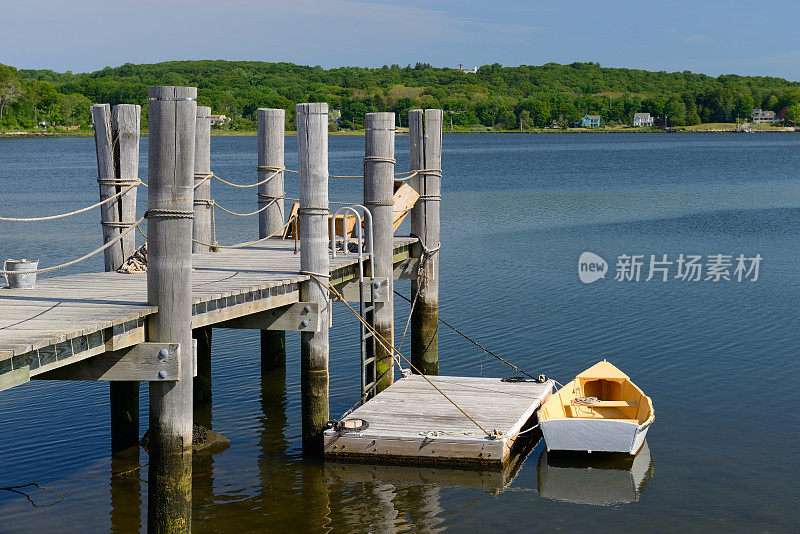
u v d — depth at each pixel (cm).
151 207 1071
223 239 3866
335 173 8725
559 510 1325
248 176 8231
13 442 1578
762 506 1328
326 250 1509
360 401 1691
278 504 1334
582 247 3791
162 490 1100
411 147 2028
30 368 955
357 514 1305
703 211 5306
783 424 1662
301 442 1598
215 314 1277
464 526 1272
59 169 9538
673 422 1686
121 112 1550
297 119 1480
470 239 4034
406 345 2312
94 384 1933
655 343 2234
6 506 1314
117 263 1590
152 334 1094
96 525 1258
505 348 2216
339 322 2503
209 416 1738
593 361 2092
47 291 1341
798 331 2333
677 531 1253
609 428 1488
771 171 9369
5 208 5422
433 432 1485
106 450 1546
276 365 2066
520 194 6519
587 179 8175
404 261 2053
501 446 1441
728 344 2216
